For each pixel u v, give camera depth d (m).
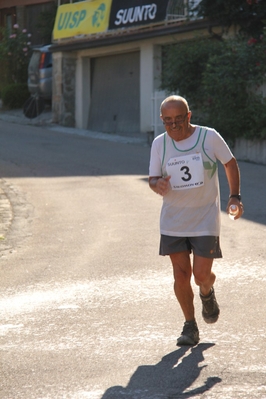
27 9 88.88
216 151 14.18
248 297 18.02
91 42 65.19
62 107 69.94
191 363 13.38
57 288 19.80
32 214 31.61
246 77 47.31
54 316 17.03
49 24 83.19
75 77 70.31
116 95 66.94
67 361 13.76
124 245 25.05
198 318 16.44
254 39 48.44
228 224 27.95
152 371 13.03
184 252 14.53
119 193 35.81
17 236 27.47
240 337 14.90
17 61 84.19
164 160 14.25
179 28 56.34
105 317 16.77
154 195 35.09
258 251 23.30
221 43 50.66
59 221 29.95
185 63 52.03
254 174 41.28
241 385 12.19
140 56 63.12
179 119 13.84
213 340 14.77
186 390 12.03
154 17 58.59
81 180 39.91
